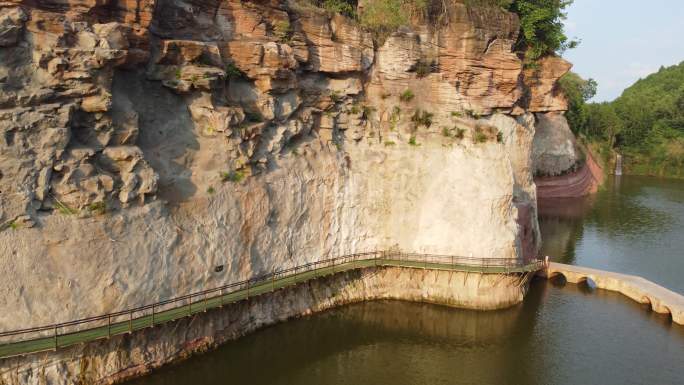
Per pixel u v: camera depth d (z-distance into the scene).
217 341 27.33
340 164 34.75
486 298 33.78
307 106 34.06
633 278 37.75
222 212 28.02
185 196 26.91
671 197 81.19
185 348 25.78
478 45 37.41
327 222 34.12
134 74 26.77
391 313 33.19
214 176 28.23
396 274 35.31
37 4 22.62
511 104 40.16
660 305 33.50
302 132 33.62
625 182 100.62
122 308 23.20
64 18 22.88
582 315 33.50
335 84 35.62
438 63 37.41
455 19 37.00
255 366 26.44
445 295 34.38
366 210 35.78
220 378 25.06
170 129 27.69
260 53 30.25
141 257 24.11
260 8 31.38
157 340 24.58
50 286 21.33
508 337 30.42
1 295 20.30
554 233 56.28
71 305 21.72
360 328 31.17
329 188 34.09
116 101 24.91
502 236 34.25
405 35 36.28
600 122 112.50
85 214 22.72
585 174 85.88
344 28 35.34
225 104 29.39
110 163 24.11
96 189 23.06
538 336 30.56
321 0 39.38
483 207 34.28
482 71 38.03
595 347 29.27
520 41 44.78
